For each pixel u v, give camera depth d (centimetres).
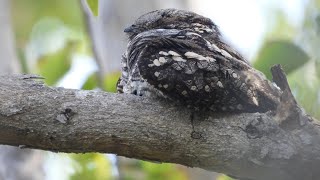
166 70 884
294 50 1215
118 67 1330
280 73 855
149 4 1316
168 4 1328
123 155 881
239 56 989
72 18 1878
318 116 1214
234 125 874
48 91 866
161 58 891
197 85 877
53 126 856
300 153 859
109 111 866
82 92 873
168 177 1344
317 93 1232
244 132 870
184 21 1045
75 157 1393
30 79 875
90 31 1370
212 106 881
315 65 1230
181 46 909
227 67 899
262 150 863
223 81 884
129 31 1070
